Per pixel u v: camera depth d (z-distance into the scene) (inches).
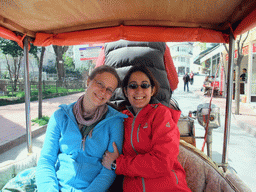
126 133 69.6
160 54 104.1
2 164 75.5
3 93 529.7
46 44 95.5
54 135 67.6
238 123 242.7
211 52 479.5
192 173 70.2
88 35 89.0
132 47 101.7
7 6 68.9
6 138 187.8
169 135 59.6
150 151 61.0
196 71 1813.5
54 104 422.6
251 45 368.8
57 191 57.1
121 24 84.4
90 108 66.9
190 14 75.0
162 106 68.4
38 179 61.3
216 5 66.9
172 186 56.7
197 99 468.4
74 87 856.3
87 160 65.5
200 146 172.9
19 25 87.2
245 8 64.8
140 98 69.8
